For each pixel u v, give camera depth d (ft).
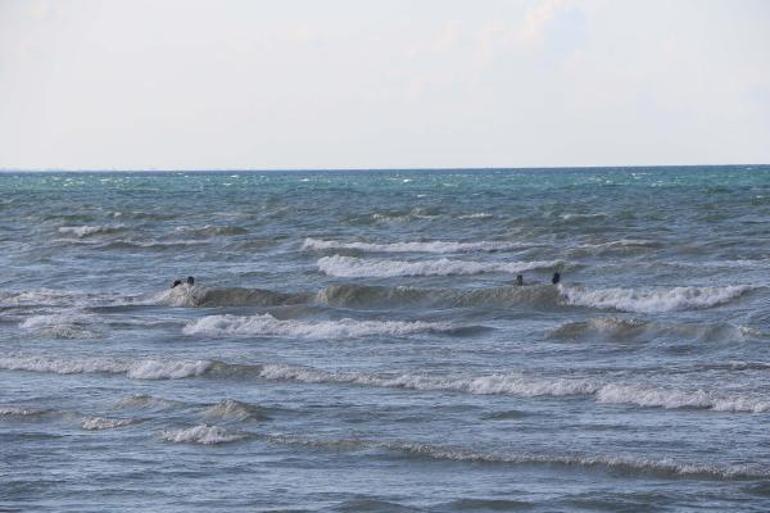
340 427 163.94
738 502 127.34
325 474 141.79
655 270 329.52
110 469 145.18
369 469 143.74
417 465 145.07
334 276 347.56
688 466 138.72
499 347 227.81
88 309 289.53
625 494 131.13
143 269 374.43
